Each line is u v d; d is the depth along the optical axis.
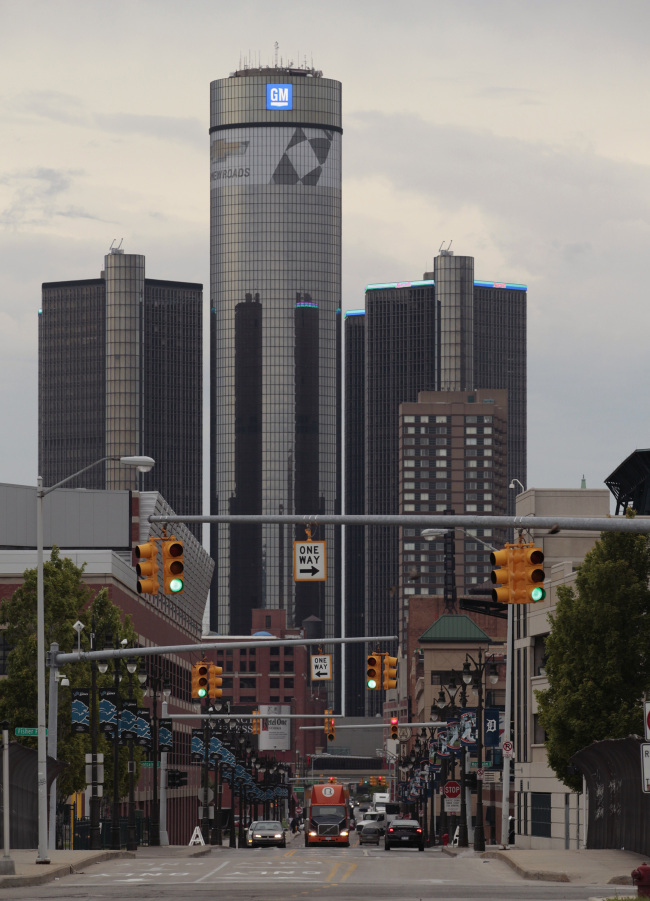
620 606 96.88
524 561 49.34
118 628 125.75
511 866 78.38
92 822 94.06
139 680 123.31
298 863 85.88
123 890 58.53
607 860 74.56
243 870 76.25
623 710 95.06
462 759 124.19
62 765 93.44
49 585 118.94
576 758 92.06
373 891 57.41
